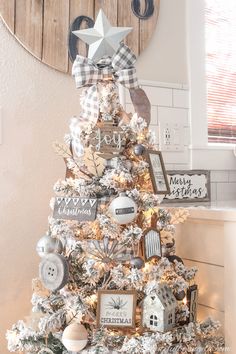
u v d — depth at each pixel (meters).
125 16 2.01
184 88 2.17
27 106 1.81
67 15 1.88
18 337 1.41
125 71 1.47
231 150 2.30
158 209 1.51
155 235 1.46
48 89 1.85
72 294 1.40
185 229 1.75
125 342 1.34
